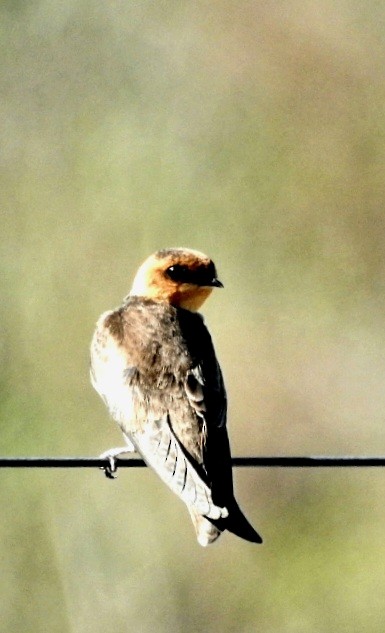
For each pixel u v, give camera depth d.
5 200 20.02
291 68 21.36
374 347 21.19
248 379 20.92
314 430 20.97
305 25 21.39
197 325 12.17
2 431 18.86
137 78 20.78
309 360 21.02
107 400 11.84
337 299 21.31
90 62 20.59
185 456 11.18
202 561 19.33
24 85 20.41
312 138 21.33
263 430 20.91
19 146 20.23
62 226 20.02
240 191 21.02
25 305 19.52
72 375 19.17
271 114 21.28
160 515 19.08
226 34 21.20
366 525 20.80
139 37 20.91
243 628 19.70
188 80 21.05
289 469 20.88
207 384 11.58
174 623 19.12
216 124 21.02
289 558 20.41
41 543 18.72
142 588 18.84
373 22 21.42
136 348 11.83
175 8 21.11
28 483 18.78
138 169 20.48
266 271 21.02
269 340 20.97
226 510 10.74
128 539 19.02
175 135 20.78
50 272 19.78
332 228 21.36
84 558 18.70
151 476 19.09
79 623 18.59
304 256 21.31
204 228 20.70
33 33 20.47
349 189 21.47
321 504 20.77
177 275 12.47
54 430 19.00
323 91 21.36
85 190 20.23
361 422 20.95
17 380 19.16
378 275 21.44
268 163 21.19
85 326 19.56
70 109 20.45
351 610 20.19
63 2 20.61
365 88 21.42
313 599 20.23
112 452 11.41
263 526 20.64
